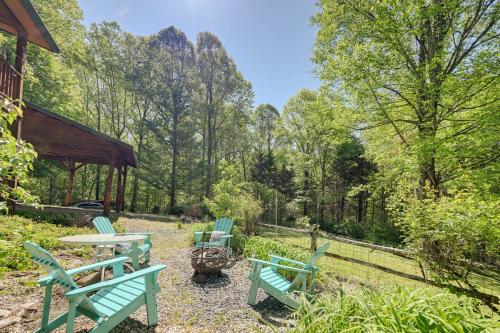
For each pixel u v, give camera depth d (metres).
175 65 21.53
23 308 2.54
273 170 21.33
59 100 14.39
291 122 19.98
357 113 7.19
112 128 20.88
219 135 23.36
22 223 5.08
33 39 6.41
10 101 2.27
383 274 5.00
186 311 2.86
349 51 7.09
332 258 6.20
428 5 6.06
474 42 6.19
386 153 8.16
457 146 5.64
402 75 6.21
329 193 19.12
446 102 5.95
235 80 22.45
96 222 4.52
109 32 19.47
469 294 2.92
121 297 2.38
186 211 16.38
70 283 2.02
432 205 3.37
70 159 12.40
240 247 6.11
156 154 20.89
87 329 2.34
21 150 2.16
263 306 3.12
